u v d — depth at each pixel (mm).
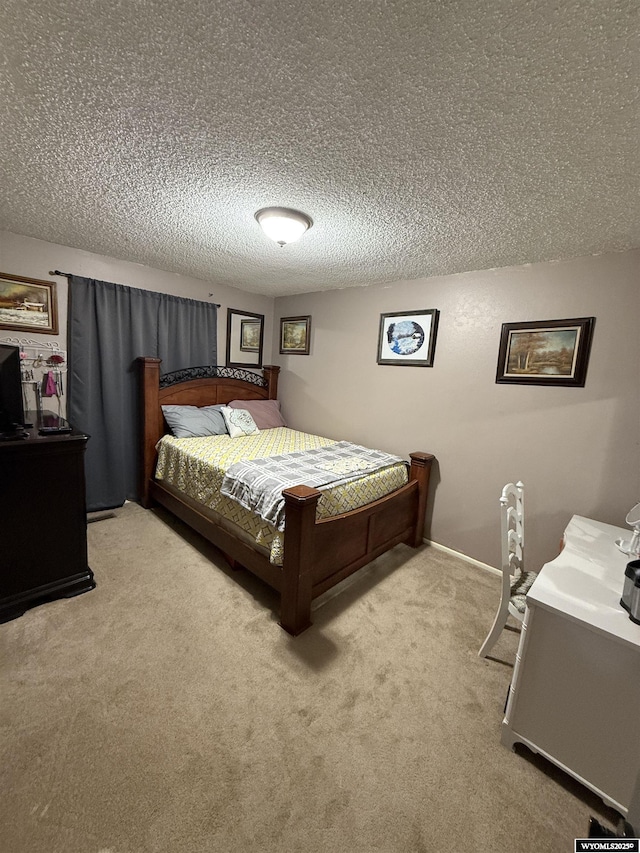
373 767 1301
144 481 3342
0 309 2598
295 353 4090
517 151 1301
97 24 885
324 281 3352
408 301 3080
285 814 1147
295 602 1873
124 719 1417
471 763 1335
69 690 1526
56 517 2047
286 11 827
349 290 3516
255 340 4230
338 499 2193
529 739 1340
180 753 1306
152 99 1142
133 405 3379
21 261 2641
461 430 2830
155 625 1934
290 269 3020
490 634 1798
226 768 1266
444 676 1712
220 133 1299
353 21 842
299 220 1954
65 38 926
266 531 2100
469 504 2822
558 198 1606
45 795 1156
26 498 1937
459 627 2057
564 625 1234
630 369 2094
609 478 2197
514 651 1892
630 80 946
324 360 3803
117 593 2180
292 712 1489
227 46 929
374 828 1127
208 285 3717
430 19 825
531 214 1770
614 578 1440
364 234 2150
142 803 1150
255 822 1122
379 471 2650
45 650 1726
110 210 2043
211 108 1169
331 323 3707
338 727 1438
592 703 1199
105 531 2932
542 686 1291
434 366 2949
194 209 1973
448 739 1419
